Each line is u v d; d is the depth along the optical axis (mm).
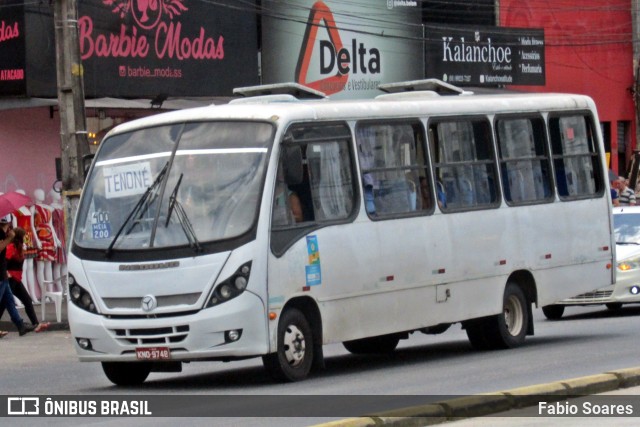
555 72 74688
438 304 28344
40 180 48875
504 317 30594
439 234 28422
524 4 72875
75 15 39188
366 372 26719
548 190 32156
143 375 26156
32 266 47219
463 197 29453
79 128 39062
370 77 59938
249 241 23406
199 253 23406
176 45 49469
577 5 76188
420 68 62125
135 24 48031
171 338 23422
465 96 31078
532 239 31297
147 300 23547
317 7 57656
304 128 25172
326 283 25141
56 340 37906
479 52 64938
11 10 45000
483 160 30203
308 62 57438
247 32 52000
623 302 39281
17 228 39938
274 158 24172
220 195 23969
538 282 31469
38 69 45031
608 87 78312
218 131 24797
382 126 27375
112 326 23891
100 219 24812
